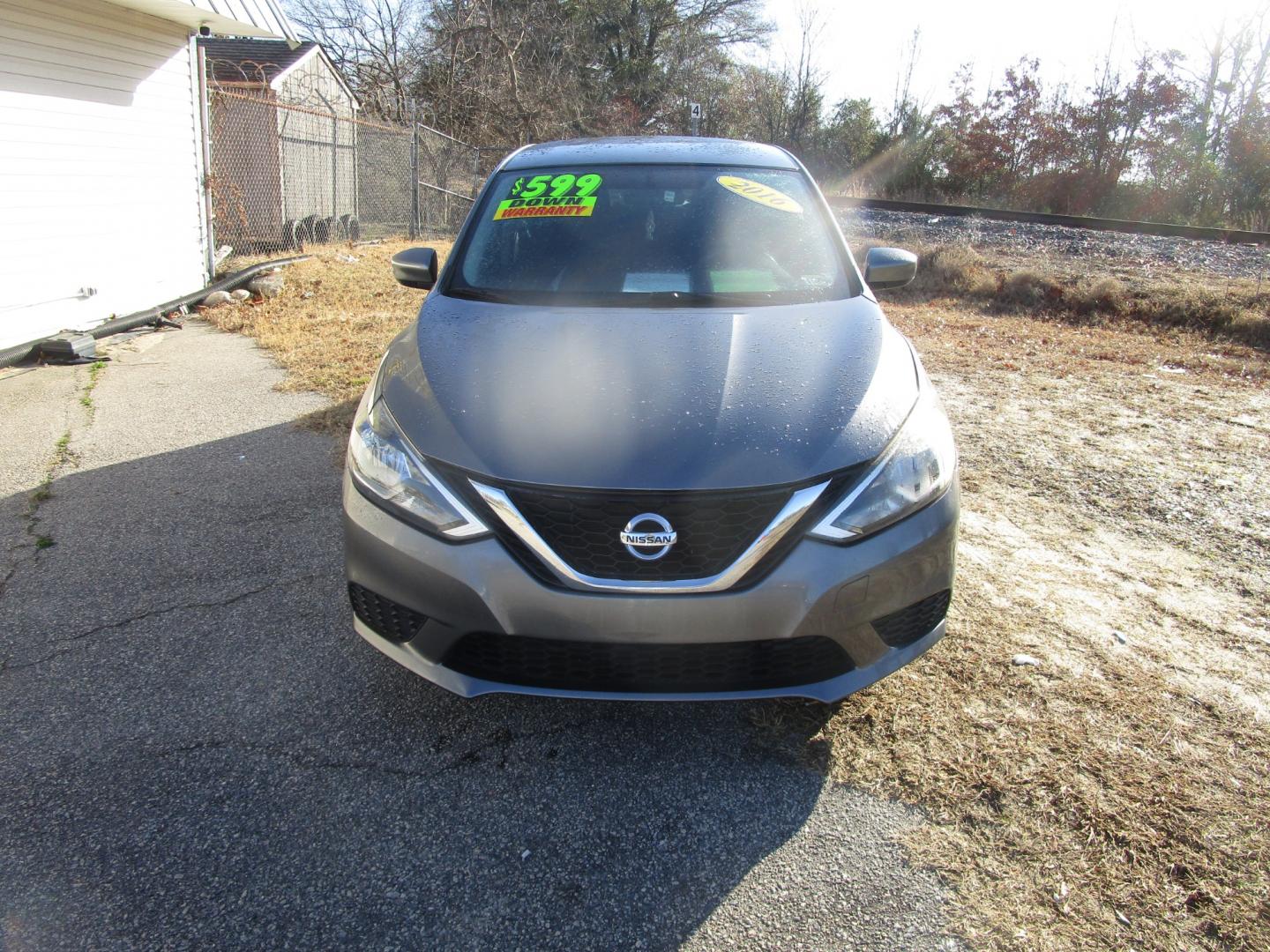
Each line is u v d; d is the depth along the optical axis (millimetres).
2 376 6090
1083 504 4156
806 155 29938
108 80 7734
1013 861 1995
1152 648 2904
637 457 2088
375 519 2256
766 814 2143
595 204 3400
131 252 8211
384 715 2514
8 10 6551
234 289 9234
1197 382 6555
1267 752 2381
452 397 2350
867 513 2125
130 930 1801
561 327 2693
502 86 23078
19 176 6777
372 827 2098
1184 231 12641
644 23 34938
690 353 2508
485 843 2055
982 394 6094
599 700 2139
